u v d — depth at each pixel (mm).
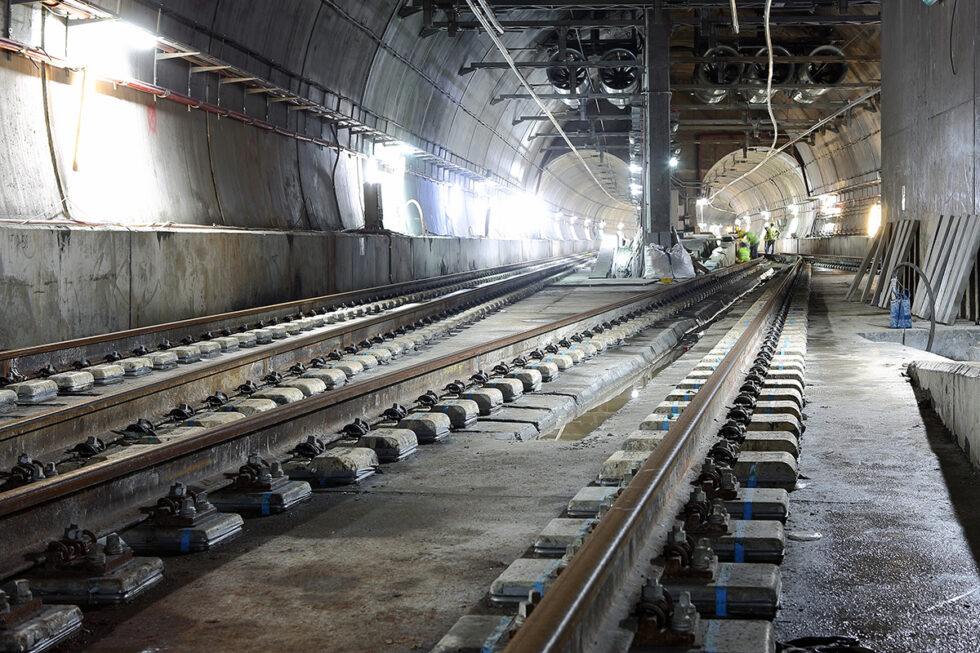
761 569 3564
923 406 8141
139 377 10492
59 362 10703
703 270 33719
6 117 12766
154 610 3664
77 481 4703
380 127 27344
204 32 16750
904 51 20125
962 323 15555
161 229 14477
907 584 3748
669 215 29375
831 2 28156
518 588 3633
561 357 11391
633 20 29156
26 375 9992
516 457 6500
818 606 3518
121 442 6871
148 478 5305
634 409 9094
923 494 5188
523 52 35562
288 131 21938
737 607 3348
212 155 18516
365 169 27766
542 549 4188
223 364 9641
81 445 6449
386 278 25766
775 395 7965
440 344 14539
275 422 6562
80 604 3703
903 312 15297
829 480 5527
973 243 14953
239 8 17609
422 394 8953
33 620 3283
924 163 18312
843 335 14734
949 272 15859
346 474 5781
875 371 10461
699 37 37000
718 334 16547
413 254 28641
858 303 21500
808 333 15117
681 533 3594
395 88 27844
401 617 3555
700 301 25469
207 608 3682
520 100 42875
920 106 18656
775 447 5949
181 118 17391
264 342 13922
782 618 3404
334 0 21094
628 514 3674
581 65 29344
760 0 27828
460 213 40812
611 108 47000
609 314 18094
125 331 12250
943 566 3965
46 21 13336
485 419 8016
